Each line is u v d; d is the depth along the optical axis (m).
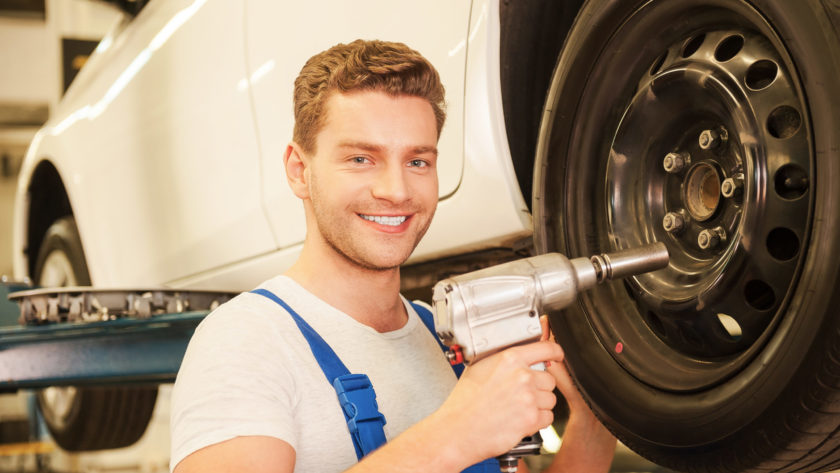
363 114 1.01
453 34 1.32
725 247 1.00
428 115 1.04
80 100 2.91
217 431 0.88
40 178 3.29
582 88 1.13
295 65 1.67
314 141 1.05
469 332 0.86
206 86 2.01
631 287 1.09
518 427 0.86
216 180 1.99
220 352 0.94
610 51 1.11
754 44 0.96
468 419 0.86
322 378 0.99
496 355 0.89
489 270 0.89
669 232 1.07
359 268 1.07
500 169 1.26
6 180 11.80
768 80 0.94
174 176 2.18
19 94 10.68
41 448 6.95
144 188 2.35
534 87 1.30
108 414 3.41
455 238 1.39
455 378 1.16
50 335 1.98
